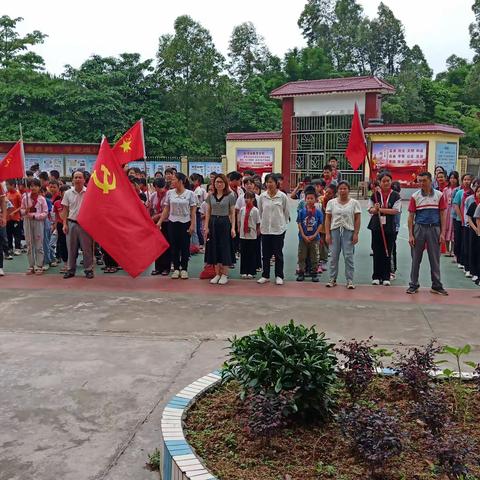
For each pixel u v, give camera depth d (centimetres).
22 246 1187
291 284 820
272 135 2639
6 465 328
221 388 387
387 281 816
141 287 795
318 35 5466
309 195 843
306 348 342
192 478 272
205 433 325
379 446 276
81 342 547
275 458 301
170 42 3594
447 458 270
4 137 2886
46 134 2914
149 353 516
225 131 3684
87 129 3072
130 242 701
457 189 957
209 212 820
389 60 5397
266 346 341
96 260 1004
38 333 577
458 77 4600
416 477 281
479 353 514
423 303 700
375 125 2388
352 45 5328
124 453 342
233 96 3766
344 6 5434
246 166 2705
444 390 378
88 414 392
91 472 322
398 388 380
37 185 890
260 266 919
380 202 810
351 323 610
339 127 2500
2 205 880
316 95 2492
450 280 865
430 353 388
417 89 3934
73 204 847
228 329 590
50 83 3247
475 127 3750
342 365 422
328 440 320
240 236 859
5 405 405
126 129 3169
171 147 3347
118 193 701
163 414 344
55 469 324
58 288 786
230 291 768
